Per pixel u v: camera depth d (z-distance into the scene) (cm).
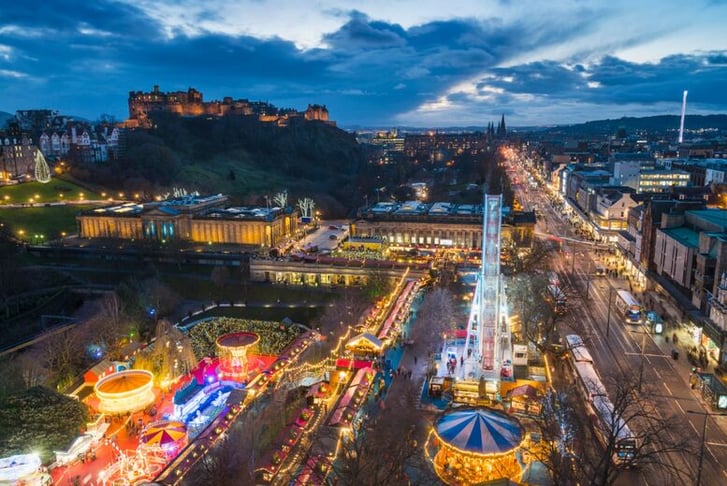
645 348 12425
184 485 7219
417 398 10150
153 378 10881
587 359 10738
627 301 14575
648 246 17212
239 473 7244
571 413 8556
